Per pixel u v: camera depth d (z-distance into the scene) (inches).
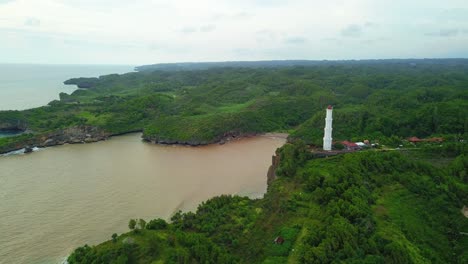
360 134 5989.2
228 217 3253.0
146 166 5398.6
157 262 2421.3
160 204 3890.3
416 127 5895.7
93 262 2410.2
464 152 4340.6
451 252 2810.0
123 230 3287.4
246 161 5767.7
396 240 2527.1
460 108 6058.1
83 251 2640.3
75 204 3848.4
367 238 2566.4
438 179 3668.8
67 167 5275.6
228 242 2859.3
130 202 3932.1
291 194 3476.9
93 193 4180.6
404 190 3454.7
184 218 3277.6
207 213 3324.3
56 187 4372.5
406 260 2338.8
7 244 3031.5
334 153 4483.3
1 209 3698.3
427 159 4409.5
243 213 3304.6
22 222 3417.8
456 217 3174.2
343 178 3395.7
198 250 2504.9
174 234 2743.6
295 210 3159.5
